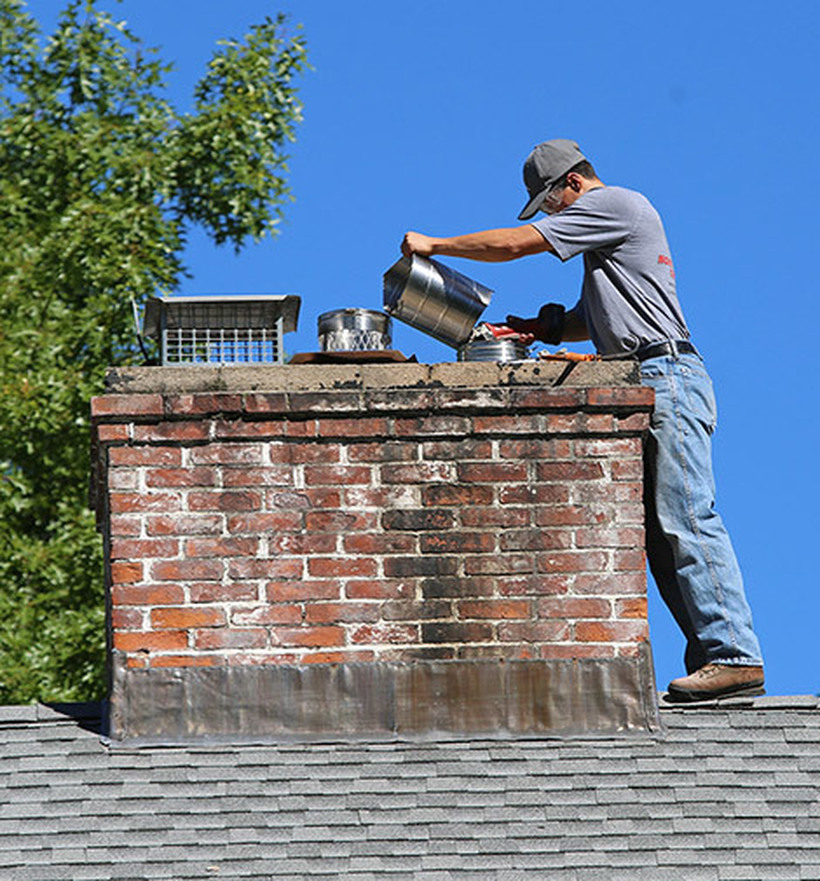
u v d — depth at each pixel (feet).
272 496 50.96
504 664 50.39
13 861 45.93
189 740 49.39
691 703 51.65
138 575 50.26
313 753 49.14
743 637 52.39
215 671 49.83
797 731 50.72
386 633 50.39
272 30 142.31
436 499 51.24
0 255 131.23
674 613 54.49
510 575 50.96
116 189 136.87
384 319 55.52
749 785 48.80
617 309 54.80
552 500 51.47
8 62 138.00
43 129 134.92
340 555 50.75
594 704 50.34
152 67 139.95
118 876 45.55
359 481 51.19
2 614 121.90
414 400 51.62
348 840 46.60
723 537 53.21
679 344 54.29
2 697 120.16
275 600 50.37
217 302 54.80
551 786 48.39
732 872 46.24
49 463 127.34
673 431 53.42
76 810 47.37
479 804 47.67
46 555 124.16
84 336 131.03
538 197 57.36
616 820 47.47
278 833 46.73
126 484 50.72
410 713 49.93
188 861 45.98
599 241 55.06
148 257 133.28
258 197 138.72
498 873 45.80
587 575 51.11
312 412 51.31
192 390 51.67
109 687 50.96
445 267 55.98
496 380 52.21
